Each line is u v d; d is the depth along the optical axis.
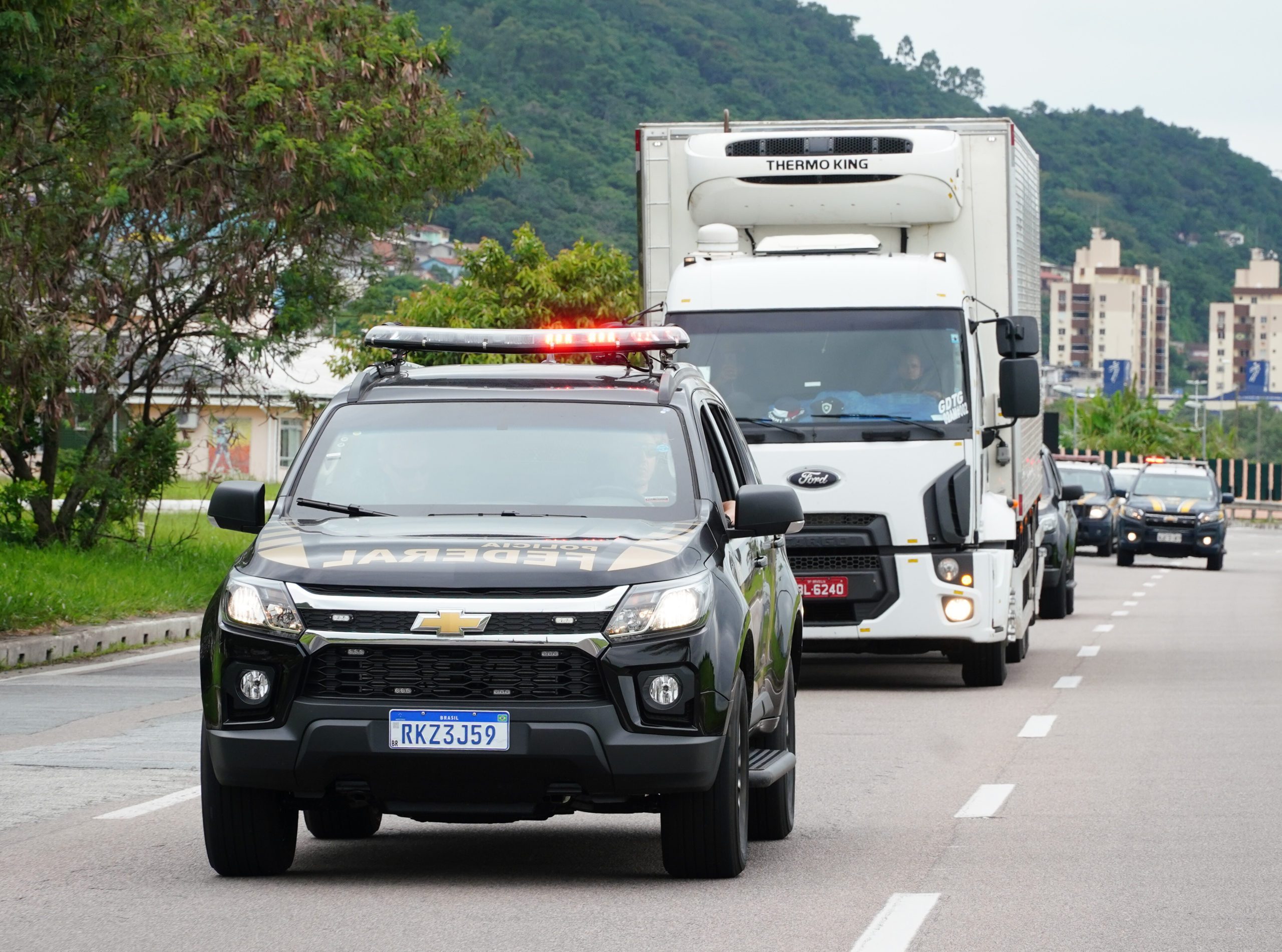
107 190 51.88
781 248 37.97
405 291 116.94
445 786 16.70
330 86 56.81
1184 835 20.62
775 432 35.97
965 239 39.41
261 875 18.22
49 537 61.78
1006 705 34.81
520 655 16.62
